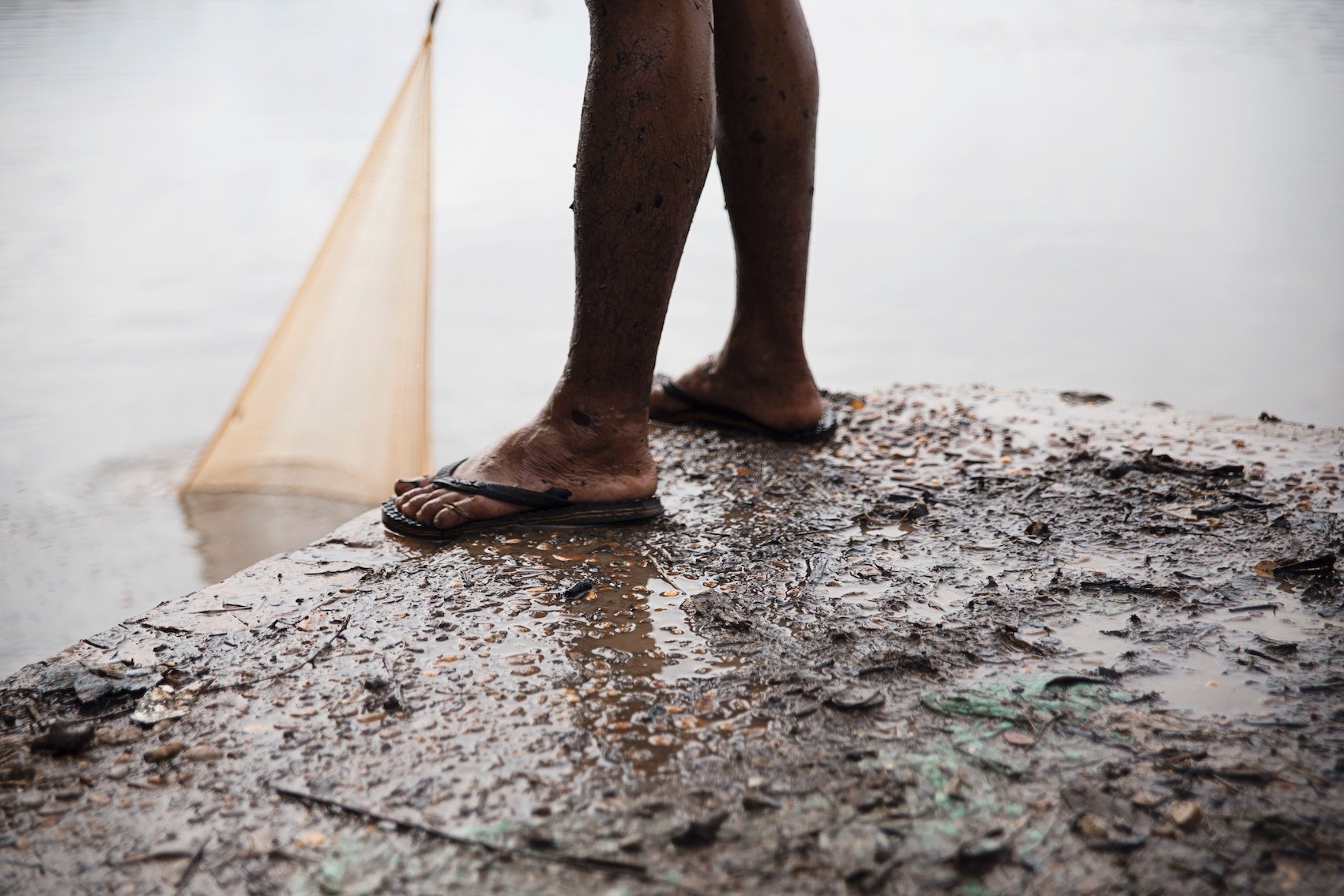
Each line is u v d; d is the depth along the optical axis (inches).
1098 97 662.5
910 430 86.2
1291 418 190.5
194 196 370.3
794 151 74.5
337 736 43.1
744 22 70.7
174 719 44.6
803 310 81.7
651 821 37.7
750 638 50.9
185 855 36.5
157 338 234.5
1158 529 64.1
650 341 65.2
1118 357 229.8
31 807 39.1
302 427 148.3
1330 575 57.0
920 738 42.4
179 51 682.2
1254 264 305.4
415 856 36.3
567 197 396.8
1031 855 35.7
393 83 619.5
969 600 55.0
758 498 71.1
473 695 46.1
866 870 35.0
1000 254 333.1
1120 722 43.3
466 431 199.3
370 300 140.3
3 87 530.6
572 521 65.9
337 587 57.3
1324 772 39.8
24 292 266.7
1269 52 791.1
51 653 112.7
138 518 144.1
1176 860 35.3
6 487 158.9
